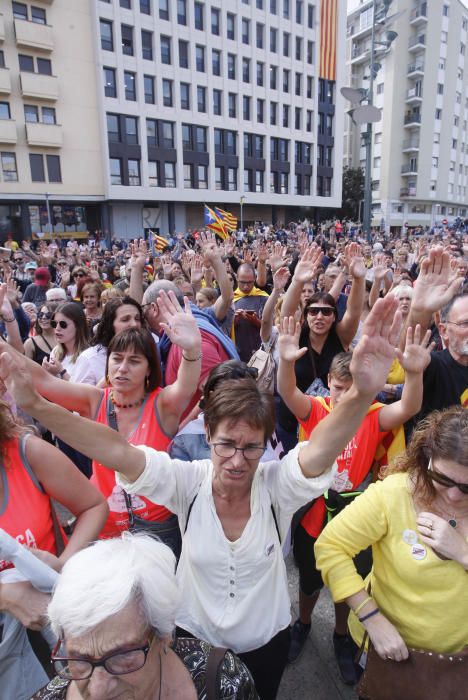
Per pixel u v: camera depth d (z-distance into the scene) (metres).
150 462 1.54
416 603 1.48
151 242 13.61
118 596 0.97
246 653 1.56
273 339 4.32
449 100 53.09
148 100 33.06
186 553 1.57
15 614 1.29
